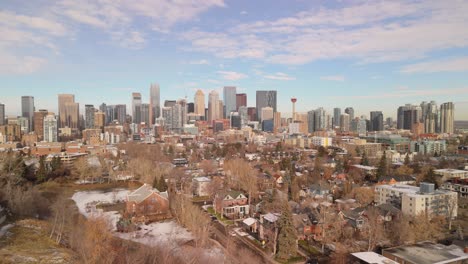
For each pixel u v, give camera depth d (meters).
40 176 144.50
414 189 108.94
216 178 137.88
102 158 195.75
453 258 64.94
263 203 107.81
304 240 82.06
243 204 107.50
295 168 182.38
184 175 154.12
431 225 82.06
